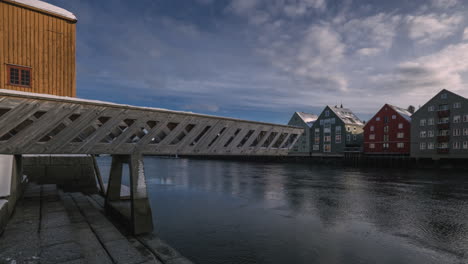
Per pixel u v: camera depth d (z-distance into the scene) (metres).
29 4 13.18
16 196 7.89
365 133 53.28
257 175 33.56
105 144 6.96
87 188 14.91
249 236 9.39
